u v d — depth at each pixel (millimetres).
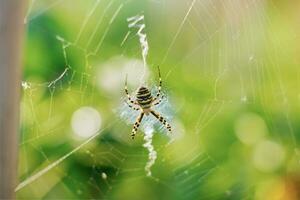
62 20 491
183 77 536
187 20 523
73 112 515
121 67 520
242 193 527
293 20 535
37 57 491
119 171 536
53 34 491
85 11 494
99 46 506
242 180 528
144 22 514
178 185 532
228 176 530
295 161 527
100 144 530
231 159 531
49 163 508
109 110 526
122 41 512
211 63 537
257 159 528
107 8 501
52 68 497
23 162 504
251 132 529
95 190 525
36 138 506
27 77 492
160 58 528
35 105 503
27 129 504
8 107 276
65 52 498
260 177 529
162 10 515
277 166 528
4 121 277
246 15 533
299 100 533
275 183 528
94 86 516
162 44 524
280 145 529
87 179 522
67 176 516
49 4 487
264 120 532
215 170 532
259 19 537
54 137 510
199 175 534
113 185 531
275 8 534
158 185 537
